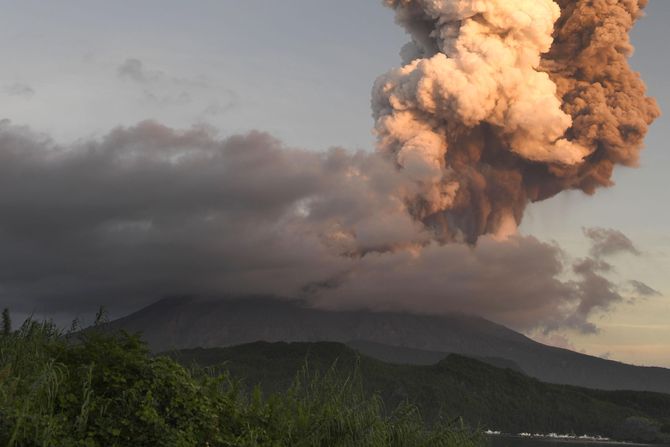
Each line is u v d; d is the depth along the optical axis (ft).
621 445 588.09
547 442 535.60
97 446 27.96
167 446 29.35
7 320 36.63
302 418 37.65
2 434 26.04
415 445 39.22
